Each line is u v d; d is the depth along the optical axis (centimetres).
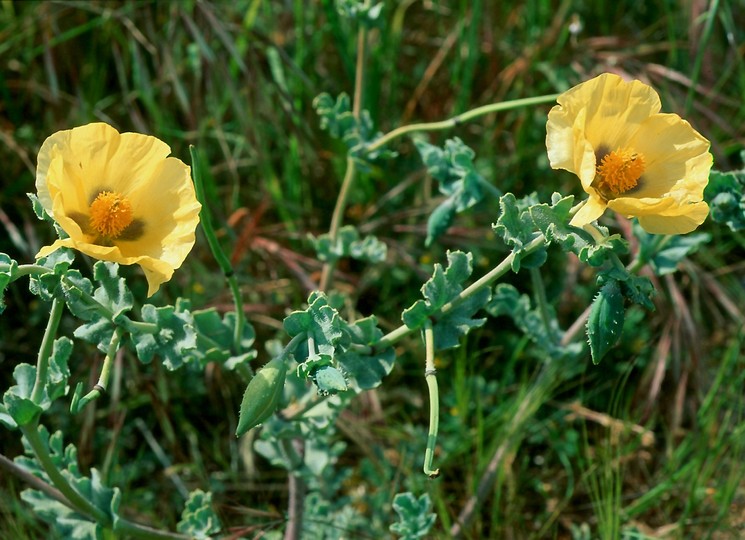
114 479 84
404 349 90
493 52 100
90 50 98
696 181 60
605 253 58
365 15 78
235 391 89
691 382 89
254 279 93
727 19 93
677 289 87
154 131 96
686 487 84
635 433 88
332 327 60
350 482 88
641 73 95
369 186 97
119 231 58
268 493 85
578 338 82
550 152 59
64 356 63
